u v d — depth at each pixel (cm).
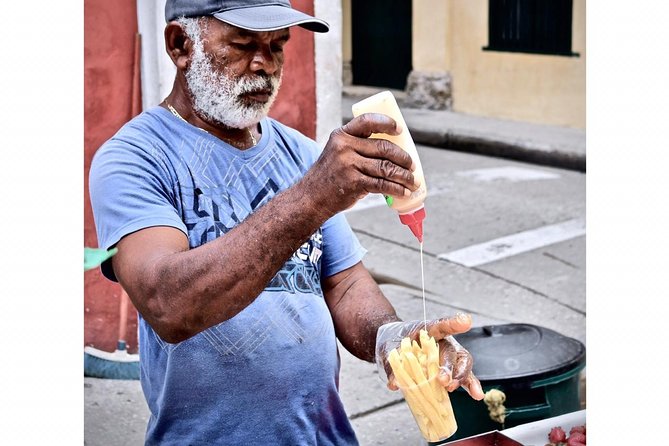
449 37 1017
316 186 157
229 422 189
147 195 180
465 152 911
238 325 187
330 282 214
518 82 963
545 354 290
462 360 183
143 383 198
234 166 195
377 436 378
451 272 564
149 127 191
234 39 188
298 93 509
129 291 174
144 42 402
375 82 1125
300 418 194
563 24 921
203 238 187
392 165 154
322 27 198
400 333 190
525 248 605
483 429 287
